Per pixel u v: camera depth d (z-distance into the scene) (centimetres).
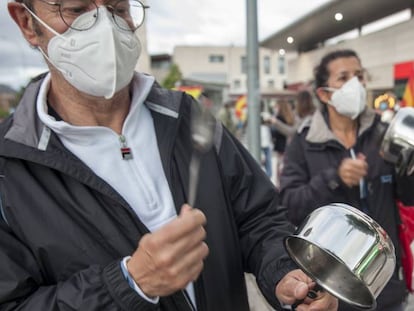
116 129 110
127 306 78
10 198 94
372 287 85
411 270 178
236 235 119
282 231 121
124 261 83
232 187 123
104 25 96
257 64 436
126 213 97
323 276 94
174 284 73
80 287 83
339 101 189
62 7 97
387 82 1548
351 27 1786
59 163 96
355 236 87
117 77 100
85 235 95
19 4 102
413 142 147
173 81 3609
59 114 107
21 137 97
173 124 117
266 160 737
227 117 1065
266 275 109
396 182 176
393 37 1520
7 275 87
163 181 110
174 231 71
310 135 196
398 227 177
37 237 92
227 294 111
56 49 100
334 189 174
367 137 189
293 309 100
